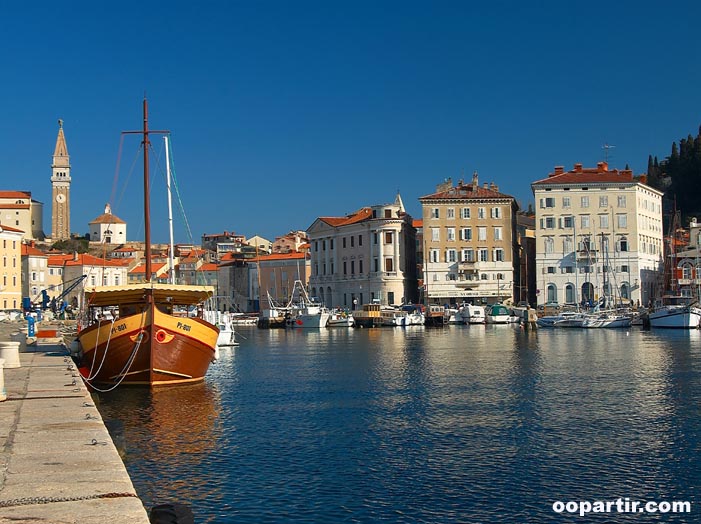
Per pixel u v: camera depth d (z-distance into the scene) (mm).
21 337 50188
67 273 179875
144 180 50656
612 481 24281
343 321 133625
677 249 158375
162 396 40062
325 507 21672
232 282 198000
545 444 29141
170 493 22922
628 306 136250
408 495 22797
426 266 148250
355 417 34906
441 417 34812
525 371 53344
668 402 38625
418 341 90188
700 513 21344
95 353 41781
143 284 41844
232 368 57969
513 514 21250
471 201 148250
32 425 21219
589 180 144000
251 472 25156
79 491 14359
